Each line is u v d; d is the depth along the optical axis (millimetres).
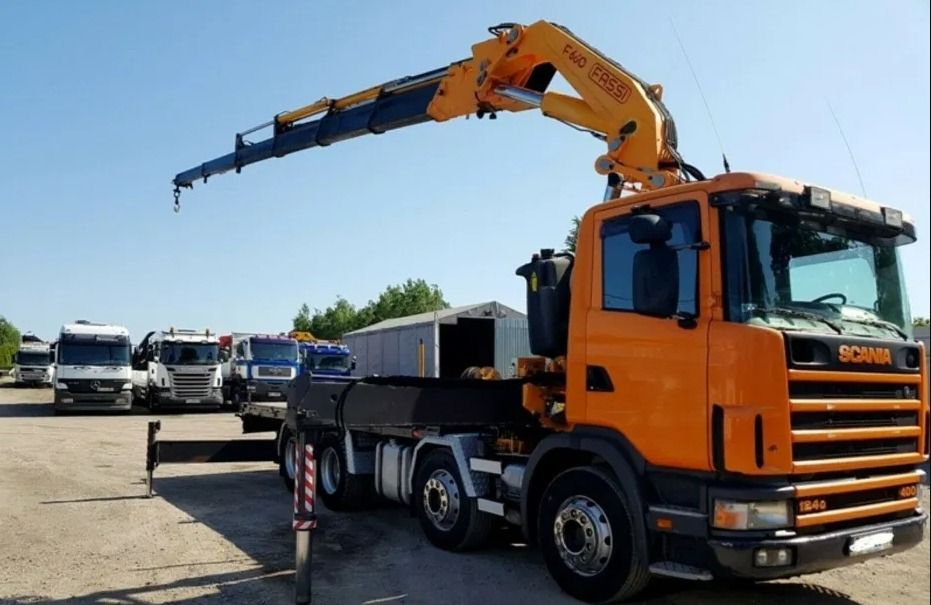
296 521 5844
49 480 11656
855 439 5168
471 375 8461
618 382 5660
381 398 6898
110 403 25828
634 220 5258
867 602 6043
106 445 16609
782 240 5359
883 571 6969
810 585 6496
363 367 30562
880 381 5383
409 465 8391
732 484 4980
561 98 7758
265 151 11992
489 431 7723
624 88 7117
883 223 5879
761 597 6121
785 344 4844
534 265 6633
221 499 10289
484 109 8859
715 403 5000
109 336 26109
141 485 11398
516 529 8039
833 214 5512
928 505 7656
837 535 5062
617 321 5719
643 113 6898
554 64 7926
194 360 27141
